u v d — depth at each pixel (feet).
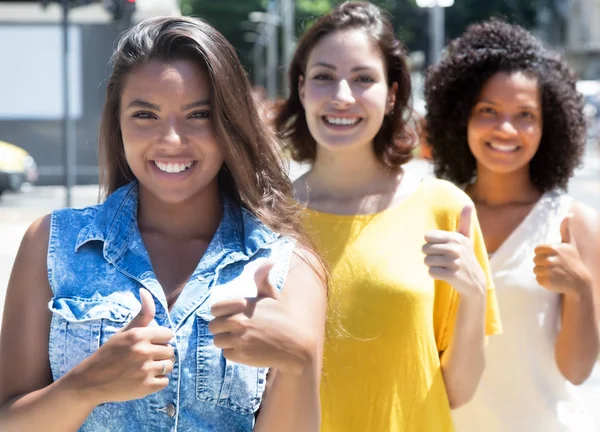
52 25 76.64
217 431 8.28
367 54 12.73
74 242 8.51
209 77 8.46
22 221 55.77
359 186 12.77
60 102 77.61
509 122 14.51
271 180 9.09
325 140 12.66
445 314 12.12
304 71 13.30
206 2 222.48
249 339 7.59
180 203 8.90
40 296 8.42
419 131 14.84
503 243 14.30
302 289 8.66
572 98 14.88
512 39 14.82
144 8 72.33
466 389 11.78
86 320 8.10
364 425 11.40
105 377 7.45
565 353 13.42
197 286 8.44
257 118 8.93
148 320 7.62
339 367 11.44
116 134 9.16
